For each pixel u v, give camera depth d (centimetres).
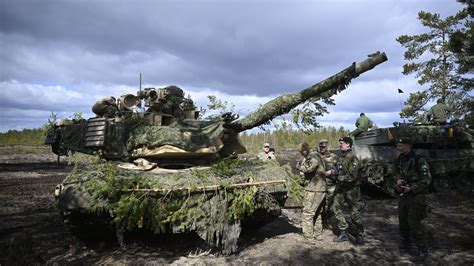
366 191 1222
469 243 600
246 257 539
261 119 650
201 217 511
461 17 1973
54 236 654
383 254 560
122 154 603
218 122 650
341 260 529
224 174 572
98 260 521
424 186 530
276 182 569
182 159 627
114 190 488
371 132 1238
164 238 616
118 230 489
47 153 2866
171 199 511
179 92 707
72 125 700
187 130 607
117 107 669
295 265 508
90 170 551
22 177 1569
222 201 524
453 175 1217
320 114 644
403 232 581
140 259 525
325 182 628
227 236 521
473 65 1540
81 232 530
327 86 612
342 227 633
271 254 552
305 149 652
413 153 561
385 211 915
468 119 1452
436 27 2039
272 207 563
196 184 523
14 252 545
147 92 670
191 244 599
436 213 875
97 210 482
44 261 520
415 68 2148
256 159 746
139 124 623
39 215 839
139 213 487
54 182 1420
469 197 1077
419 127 1170
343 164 623
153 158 598
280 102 636
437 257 544
